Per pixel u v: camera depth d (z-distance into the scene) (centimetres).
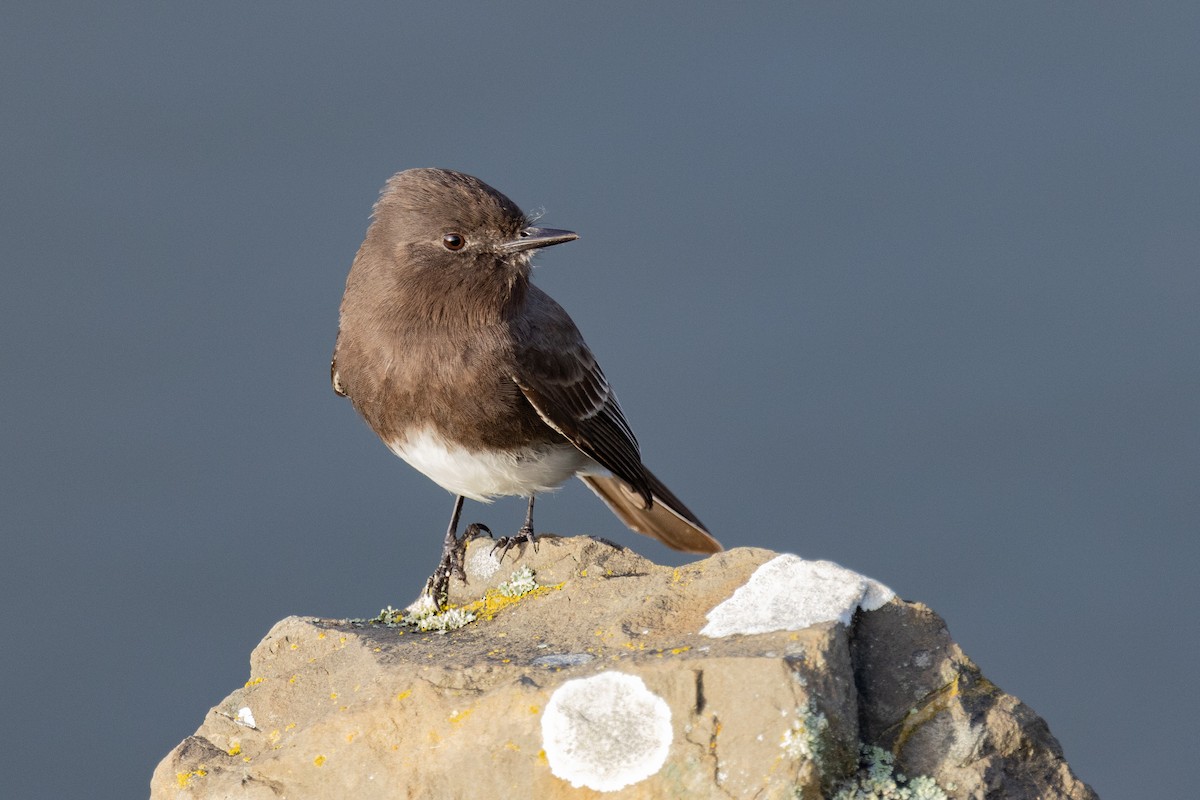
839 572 1113
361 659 1161
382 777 1060
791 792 961
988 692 1067
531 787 1014
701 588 1159
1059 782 1042
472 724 1042
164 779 1136
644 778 991
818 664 1009
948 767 1025
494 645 1159
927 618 1095
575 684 1029
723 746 985
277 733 1152
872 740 1039
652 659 1037
